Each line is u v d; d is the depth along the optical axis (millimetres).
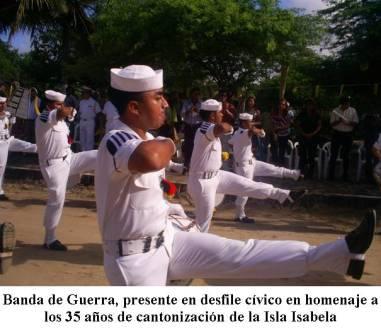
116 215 3109
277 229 8992
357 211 10461
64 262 6516
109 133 3088
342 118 12414
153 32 14188
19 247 7168
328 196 10680
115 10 15320
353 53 18016
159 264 3199
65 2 17109
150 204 3141
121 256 3139
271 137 13172
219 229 8773
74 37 19141
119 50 15570
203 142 6457
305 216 10133
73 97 15352
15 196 11211
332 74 18906
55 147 6824
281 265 3262
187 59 15648
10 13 17344
